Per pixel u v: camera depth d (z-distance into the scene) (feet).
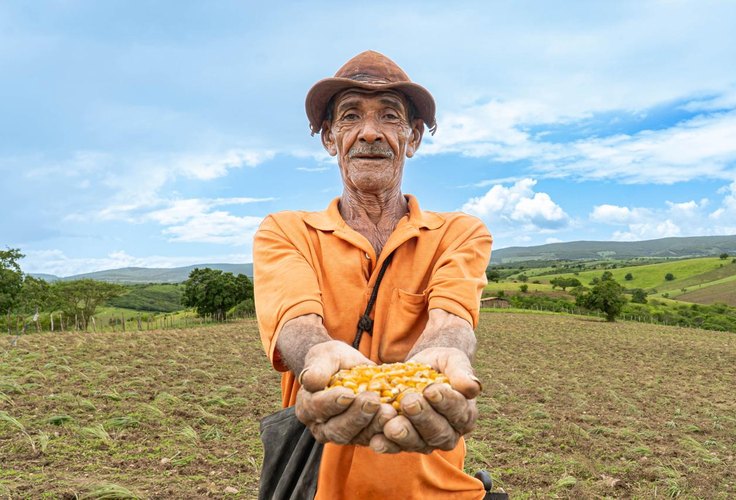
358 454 6.34
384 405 4.78
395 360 6.68
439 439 4.82
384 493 6.31
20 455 22.08
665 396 49.57
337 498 6.38
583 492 22.76
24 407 29.12
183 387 37.78
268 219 7.50
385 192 7.39
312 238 7.22
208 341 73.31
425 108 7.64
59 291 154.20
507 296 297.12
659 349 97.19
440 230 7.30
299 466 6.64
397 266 6.97
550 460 27.63
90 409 30.01
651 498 23.12
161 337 74.84
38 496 17.43
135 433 26.63
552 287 345.92
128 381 38.19
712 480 25.85
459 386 4.89
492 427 34.47
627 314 205.46
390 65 7.41
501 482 24.38
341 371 5.43
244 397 36.83
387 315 6.78
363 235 7.31
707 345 109.09
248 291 162.09
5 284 147.95
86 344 57.98
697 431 36.45
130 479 20.38
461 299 6.47
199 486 20.29
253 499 19.30
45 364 43.19
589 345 98.99
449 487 6.77
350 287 6.82
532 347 92.27
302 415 5.14
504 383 53.42
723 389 56.13
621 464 27.76
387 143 7.22
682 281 460.55
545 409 40.88
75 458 22.26
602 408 42.63
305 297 6.34
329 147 7.89
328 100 7.59
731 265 480.23
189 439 26.08
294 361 5.90
